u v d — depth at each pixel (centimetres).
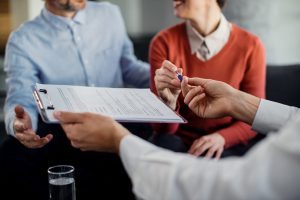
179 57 159
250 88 156
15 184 138
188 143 157
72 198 98
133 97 105
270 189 49
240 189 50
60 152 154
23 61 167
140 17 232
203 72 156
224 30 157
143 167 62
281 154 48
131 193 133
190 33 158
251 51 155
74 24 177
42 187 137
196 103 104
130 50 200
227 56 156
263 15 228
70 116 77
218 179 53
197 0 151
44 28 174
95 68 181
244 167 52
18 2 269
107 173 144
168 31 164
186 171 57
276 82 175
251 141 155
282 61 233
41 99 93
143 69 190
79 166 148
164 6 229
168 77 119
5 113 151
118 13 194
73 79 177
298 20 228
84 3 177
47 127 158
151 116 88
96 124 74
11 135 142
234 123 153
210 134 149
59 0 168
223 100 101
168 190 57
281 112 96
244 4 226
